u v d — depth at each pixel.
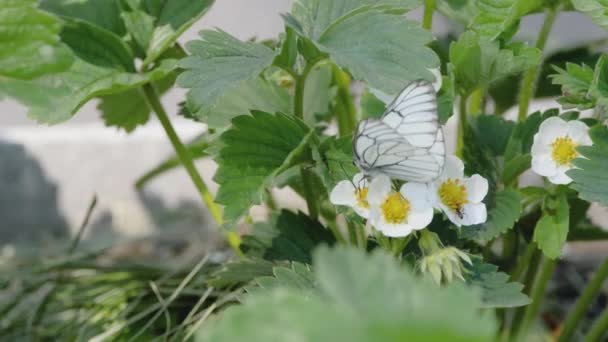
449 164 0.95
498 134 1.03
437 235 0.95
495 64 0.97
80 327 1.11
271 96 1.05
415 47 0.95
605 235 1.05
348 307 0.67
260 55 0.96
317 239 1.02
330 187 0.95
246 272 0.99
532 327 1.05
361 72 0.94
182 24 1.03
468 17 1.06
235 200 0.96
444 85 0.98
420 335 0.65
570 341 1.08
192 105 0.94
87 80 0.98
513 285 0.94
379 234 0.94
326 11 0.99
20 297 1.15
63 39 0.99
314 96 1.06
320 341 0.66
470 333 0.65
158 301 1.10
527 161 0.98
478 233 0.97
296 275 0.93
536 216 1.01
